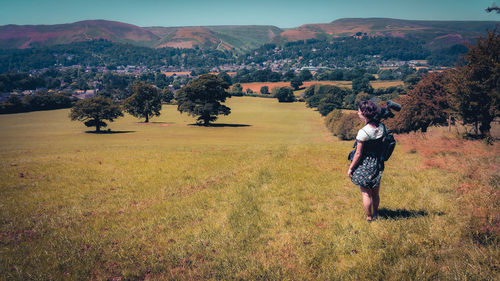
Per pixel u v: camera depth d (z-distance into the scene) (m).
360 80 163.88
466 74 20.16
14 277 3.11
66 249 3.76
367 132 3.77
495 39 19.16
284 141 53.16
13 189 7.01
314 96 143.50
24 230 4.53
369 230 3.84
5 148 38.25
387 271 2.83
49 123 108.06
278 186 6.57
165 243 3.88
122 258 3.53
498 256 2.73
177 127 81.88
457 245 3.14
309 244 3.63
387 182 6.44
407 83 166.00
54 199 6.18
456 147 10.73
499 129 21.91
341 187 6.25
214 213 4.95
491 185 5.25
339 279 2.82
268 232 4.07
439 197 4.99
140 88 95.81
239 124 92.81
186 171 8.75
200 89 77.06
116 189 6.96
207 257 3.47
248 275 3.01
